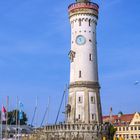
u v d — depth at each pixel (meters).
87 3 103.94
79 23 103.88
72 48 103.81
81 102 97.50
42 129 100.25
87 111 96.50
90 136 88.50
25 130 158.38
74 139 88.56
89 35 103.19
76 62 101.31
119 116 159.50
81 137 88.19
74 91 99.12
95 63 102.62
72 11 105.19
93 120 96.44
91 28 104.19
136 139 142.75
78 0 106.19
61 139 90.31
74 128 89.25
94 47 103.75
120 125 153.25
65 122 98.25
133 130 148.88
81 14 103.69
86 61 100.75
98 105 99.25
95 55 103.38
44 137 97.06
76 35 103.25
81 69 100.00
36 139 103.00
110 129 94.88
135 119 149.75
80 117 96.44
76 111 97.12
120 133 152.12
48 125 96.38
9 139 125.50
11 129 153.25
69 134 89.31
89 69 100.31
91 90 98.75
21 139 117.75
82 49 101.69
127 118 156.50
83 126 89.06
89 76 99.75
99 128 90.31
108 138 92.81
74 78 100.44
